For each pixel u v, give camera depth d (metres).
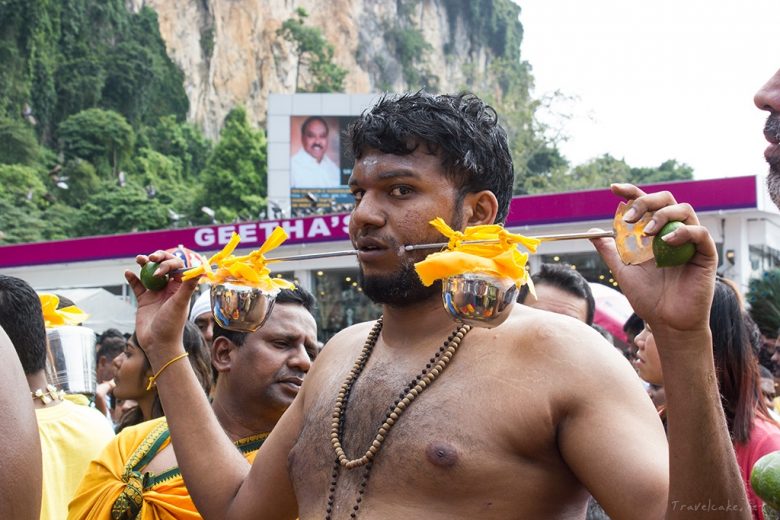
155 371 2.40
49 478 3.20
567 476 1.85
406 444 1.85
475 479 1.79
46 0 59.81
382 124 2.00
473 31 94.50
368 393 1.99
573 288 3.92
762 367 4.27
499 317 1.73
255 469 2.25
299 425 2.20
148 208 55.19
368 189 2.02
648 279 1.60
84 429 3.38
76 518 3.06
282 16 81.94
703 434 1.54
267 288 2.21
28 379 3.28
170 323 2.38
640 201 1.59
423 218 1.97
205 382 4.01
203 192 59.56
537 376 1.83
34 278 18.08
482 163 2.04
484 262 1.72
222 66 78.19
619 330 6.13
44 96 59.94
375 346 2.11
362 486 1.88
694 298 1.54
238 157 59.97
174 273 2.46
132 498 3.00
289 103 36.34
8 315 3.19
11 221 49.75
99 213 54.44
